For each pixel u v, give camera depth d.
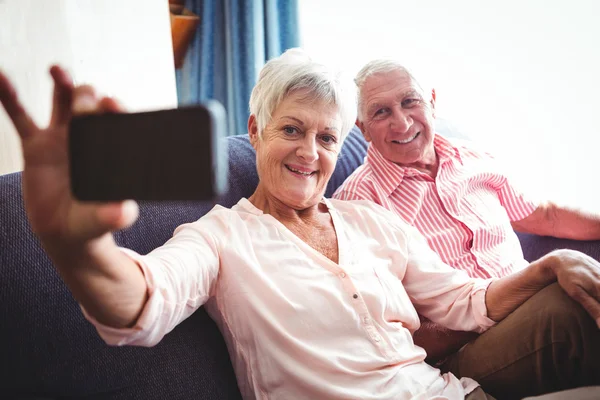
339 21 2.67
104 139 0.47
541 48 2.40
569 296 1.08
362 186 1.47
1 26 1.62
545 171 2.47
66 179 0.54
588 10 2.29
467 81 2.56
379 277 1.17
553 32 2.37
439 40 2.58
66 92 0.54
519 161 2.51
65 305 0.94
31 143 0.54
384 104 1.48
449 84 2.60
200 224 1.09
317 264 1.13
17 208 0.95
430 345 1.30
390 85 1.49
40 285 0.92
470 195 1.57
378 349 1.09
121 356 0.98
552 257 1.12
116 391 0.97
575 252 1.13
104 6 1.83
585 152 2.39
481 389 1.15
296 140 1.16
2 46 1.63
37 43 1.68
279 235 1.15
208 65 2.49
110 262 0.68
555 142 2.44
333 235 1.22
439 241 1.46
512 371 1.14
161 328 0.83
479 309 1.21
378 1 2.63
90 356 0.95
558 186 2.46
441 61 2.59
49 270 0.93
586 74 2.34
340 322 1.07
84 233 0.56
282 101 1.16
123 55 1.90
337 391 1.01
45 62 1.69
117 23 1.87
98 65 1.82
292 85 1.15
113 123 0.47
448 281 1.26
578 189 2.42
